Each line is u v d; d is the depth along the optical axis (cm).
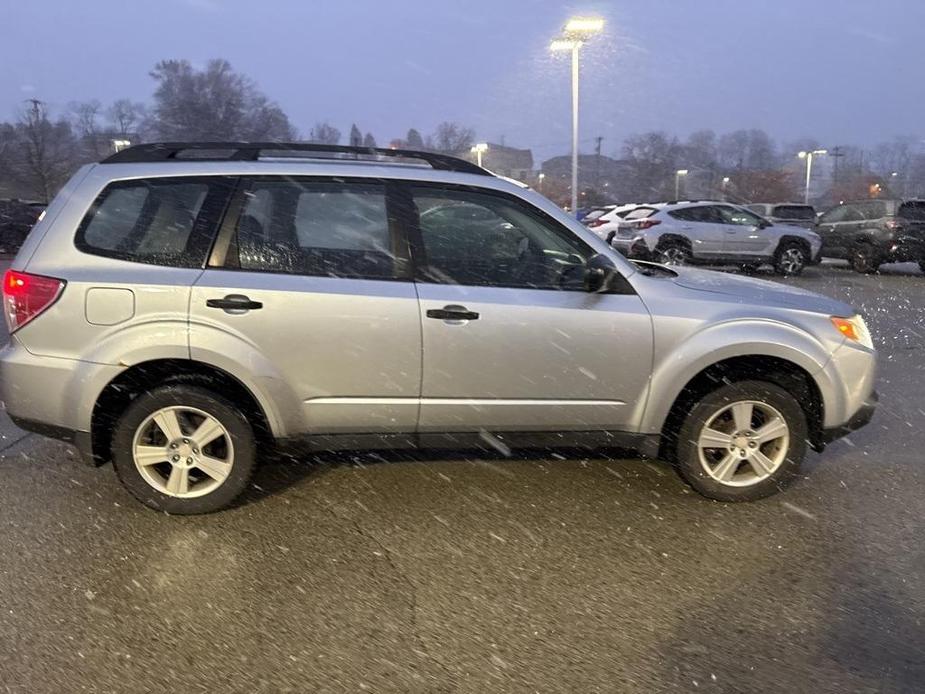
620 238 1819
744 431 404
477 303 377
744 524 382
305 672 262
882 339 911
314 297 368
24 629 285
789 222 2406
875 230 1731
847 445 507
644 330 387
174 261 370
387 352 374
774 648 277
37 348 364
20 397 368
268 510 394
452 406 384
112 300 360
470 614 299
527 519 387
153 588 316
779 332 394
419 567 336
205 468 381
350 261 379
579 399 391
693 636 285
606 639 283
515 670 264
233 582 322
